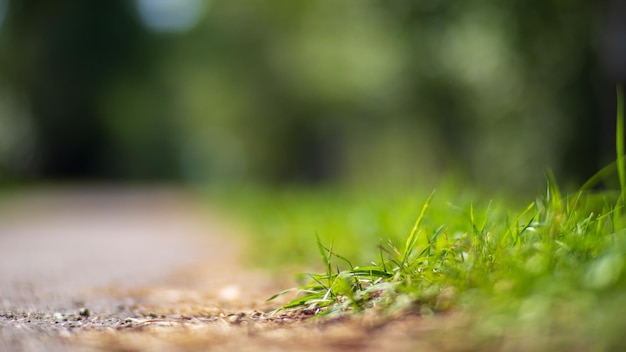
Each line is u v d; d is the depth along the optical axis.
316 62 31.48
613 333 2.10
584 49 10.37
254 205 15.34
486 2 11.35
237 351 2.52
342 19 19.77
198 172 62.09
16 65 33.16
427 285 2.98
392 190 9.21
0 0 32.78
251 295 4.48
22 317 3.59
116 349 2.62
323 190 17.66
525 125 11.55
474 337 2.34
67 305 4.08
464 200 5.53
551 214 3.42
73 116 35.03
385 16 14.51
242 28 38.19
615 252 2.64
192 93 40.62
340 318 2.94
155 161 43.25
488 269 2.92
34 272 6.21
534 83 11.05
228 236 11.08
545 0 10.42
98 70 34.12
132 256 8.07
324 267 5.75
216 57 38.81
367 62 19.38
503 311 2.41
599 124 10.53
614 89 9.94
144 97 37.22
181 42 38.50
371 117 29.88
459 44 13.24
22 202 20.47
